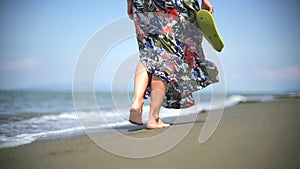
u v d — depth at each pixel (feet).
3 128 11.46
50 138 8.10
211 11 9.61
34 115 17.42
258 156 5.21
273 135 6.74
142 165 4.84
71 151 5.92
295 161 5.03
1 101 34.71
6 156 5.85
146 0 8.78
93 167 4.83
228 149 5.61
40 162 5.28
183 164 4.81
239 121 8.97
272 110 12.74
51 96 47.70
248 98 33.71
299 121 8.64
